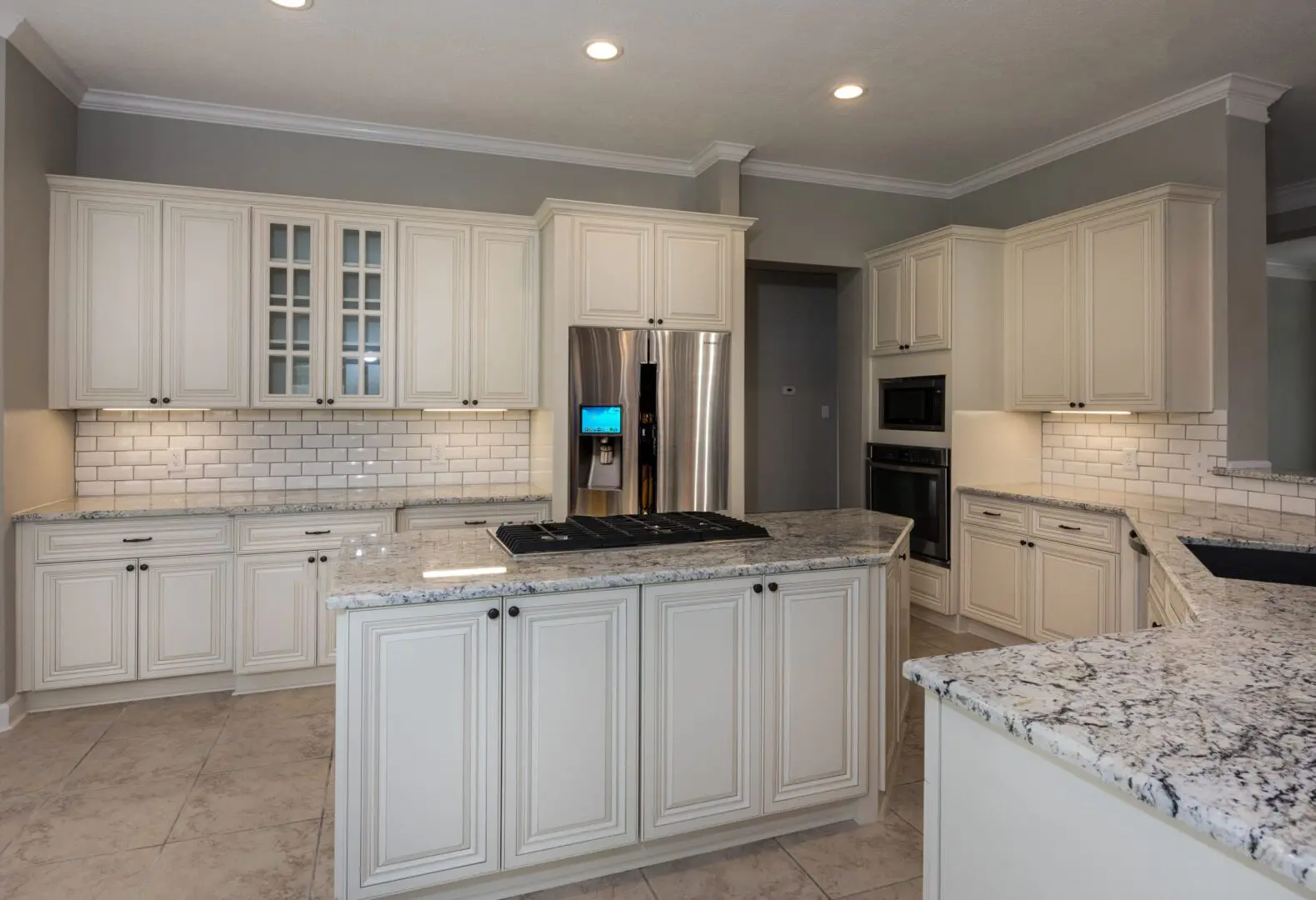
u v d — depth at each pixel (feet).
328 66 11.26
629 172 15.35
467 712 6.30
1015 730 3.35
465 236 13.32
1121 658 4.25
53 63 11.00
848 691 7.72
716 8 9.68
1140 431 13.23
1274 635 4.74
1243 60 11.10
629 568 6.93
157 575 11.14
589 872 6.99
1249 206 12.12
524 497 12.94
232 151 12.99
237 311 12.09
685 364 13.62
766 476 18.80
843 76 11.61
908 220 17.25
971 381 14.49
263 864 7.24
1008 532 13.50
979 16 9.88
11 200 10.10
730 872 7.13
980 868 3.76
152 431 12.73
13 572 10.37
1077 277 13.16
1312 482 10.57
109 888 6.84
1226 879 2.64
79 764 9.24
